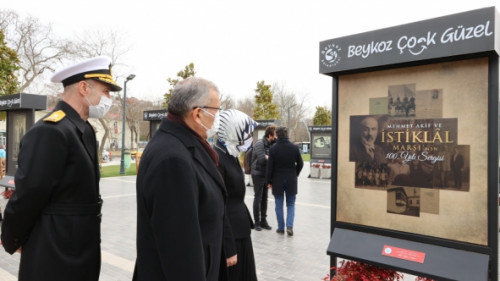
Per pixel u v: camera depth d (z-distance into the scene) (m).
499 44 2.30
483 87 2.39
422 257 2.55
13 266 4.25
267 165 5.82
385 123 2.83
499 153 2.36
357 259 2.81
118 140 50.78
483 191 2.40
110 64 2.40
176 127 1.68
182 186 1.48
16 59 13.34
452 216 2.52
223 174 2.67
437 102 2.58
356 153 2.99
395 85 2.78
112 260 4.60
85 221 2.12
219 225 1.74
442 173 2.57
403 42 2.58
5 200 8.78
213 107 1.77
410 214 2.71
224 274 1.85
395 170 2.78
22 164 1.93
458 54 2.34
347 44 2.88
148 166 1.54
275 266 4.44
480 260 2.36
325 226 6.52
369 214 2.92
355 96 3.00
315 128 15.83
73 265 2.05
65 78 2.22
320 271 4.28
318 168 15.84
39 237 2.01
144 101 35.53
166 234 1.43
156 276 1.53
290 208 5.85
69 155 2.06
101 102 2.31
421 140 2.66
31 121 8.27
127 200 9.29
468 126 2.45
